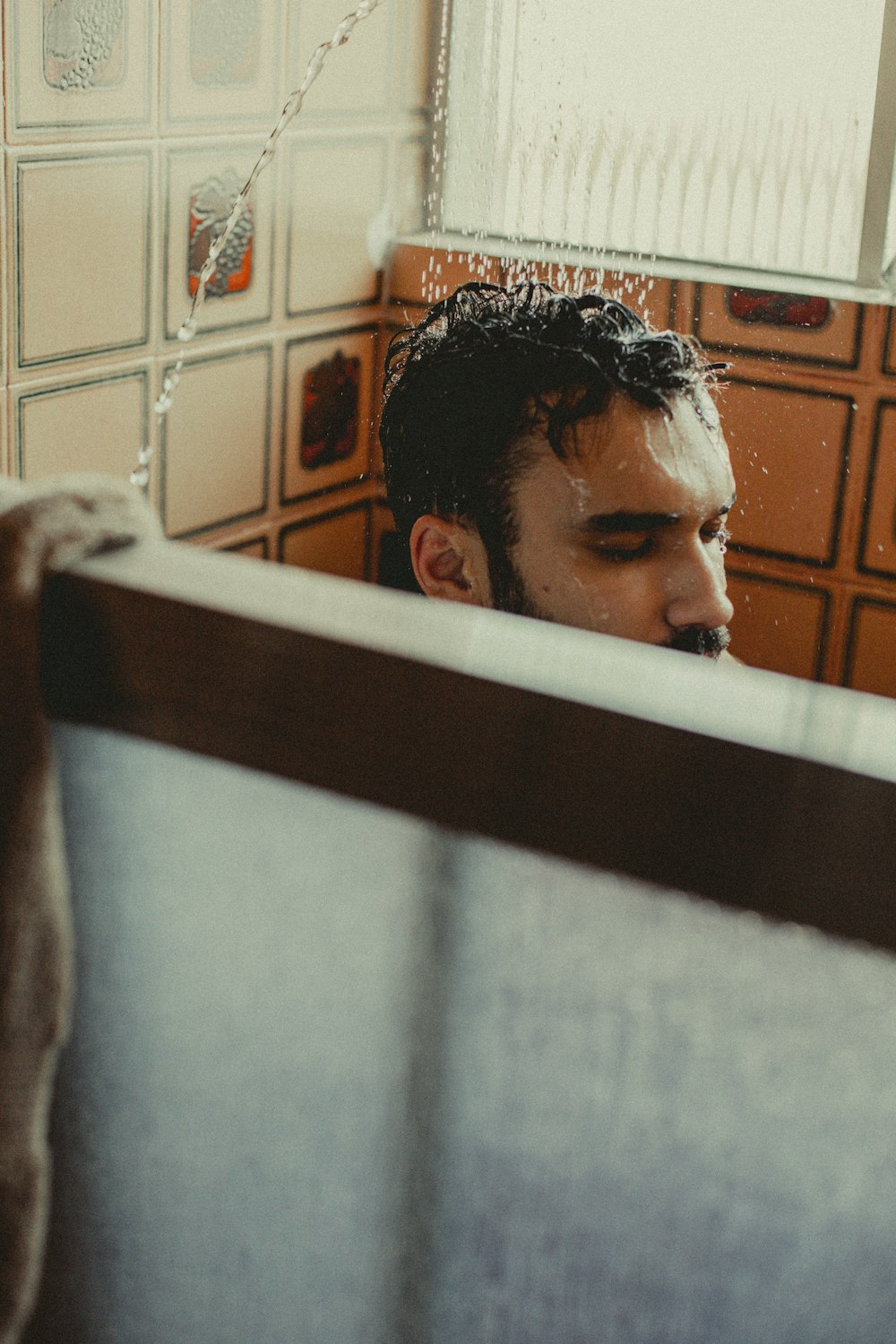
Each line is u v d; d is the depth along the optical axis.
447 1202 0.41
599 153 1.94
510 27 1.95
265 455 1.92
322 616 0.35
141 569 0.38
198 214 1.71
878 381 1.76
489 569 0.87
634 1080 0.36
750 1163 0.35
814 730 0.30
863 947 0.30
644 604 0.82
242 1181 0.44
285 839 0.39
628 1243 0.38
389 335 2.09
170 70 1.62
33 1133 0.42
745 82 1.83
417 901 0.37
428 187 2.07
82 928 0.44
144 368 1.68
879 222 1.79
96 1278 0.49
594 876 0.34
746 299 1.83
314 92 1.84
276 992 0.41
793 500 1.86
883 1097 0.33
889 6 1.70
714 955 0.33
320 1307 0.44
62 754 0.41
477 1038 0.38
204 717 0.37
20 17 1.41
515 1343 0.41
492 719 0.32
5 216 1.45
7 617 0.38
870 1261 0.35
